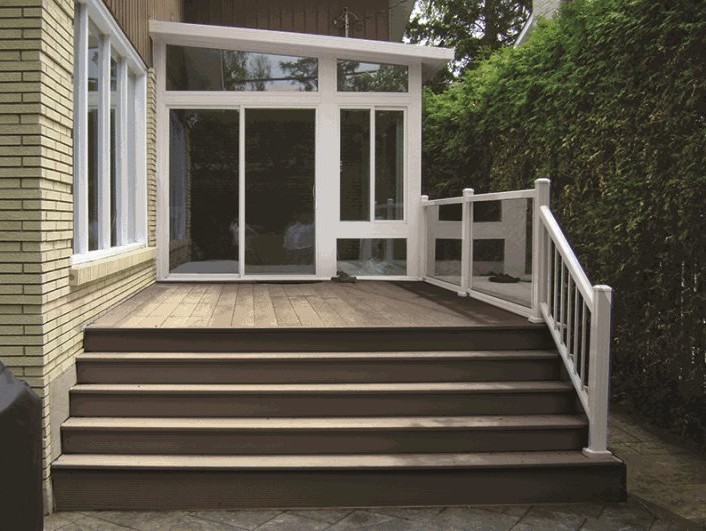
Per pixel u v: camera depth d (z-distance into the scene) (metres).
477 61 11.59
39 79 3.56
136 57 6.55
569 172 6.25
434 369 4.56
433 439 4.11
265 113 8.24
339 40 7.99
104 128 5.33
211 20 10.02
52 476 3.73
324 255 8.35
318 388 4.32
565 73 6.23
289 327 4.66
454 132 9.89
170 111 8.13
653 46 4.85
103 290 5.19
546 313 4.83
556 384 4.50
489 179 8.59
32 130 3.56
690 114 4.50
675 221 4.72
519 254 5.33
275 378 4.45
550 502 3.91
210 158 8.20
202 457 3.95
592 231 5.88
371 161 8.37
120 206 6.18
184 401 4.22
